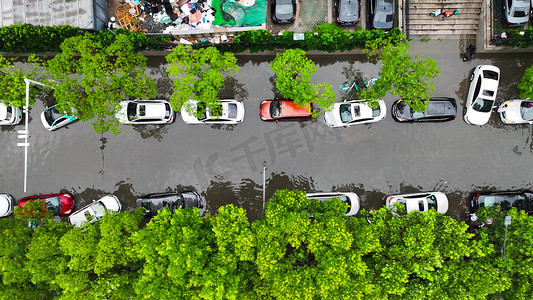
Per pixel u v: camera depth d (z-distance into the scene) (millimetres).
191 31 22578
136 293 17688
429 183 24172
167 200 23250
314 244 17172
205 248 17422
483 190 24094
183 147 24312
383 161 24266
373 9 22484
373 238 17391
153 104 23094
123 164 24281
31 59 20203
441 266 17031
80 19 21469
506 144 24141
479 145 24125
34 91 22391
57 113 23547
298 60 19859
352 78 24250
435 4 23250
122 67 20938
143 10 23062
